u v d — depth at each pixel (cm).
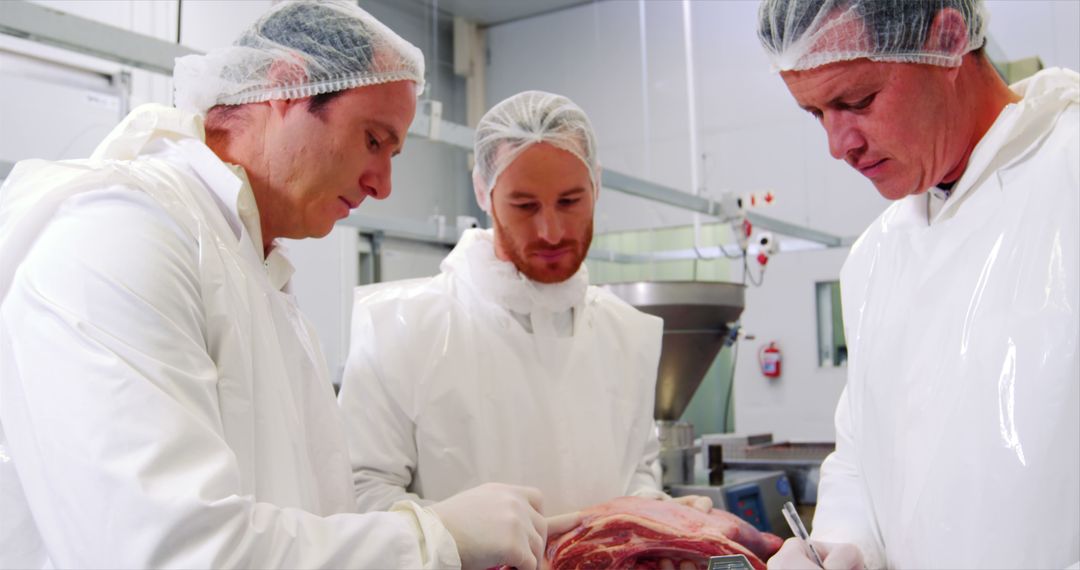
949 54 117
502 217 165
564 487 163
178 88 119
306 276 329
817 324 438
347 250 340
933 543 120
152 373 84
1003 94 127
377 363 161
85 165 100
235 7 275
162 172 104
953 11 114
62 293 86
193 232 100
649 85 480
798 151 410
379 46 113
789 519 131
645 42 482
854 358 147
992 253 122
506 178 162
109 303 86
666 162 473
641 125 486
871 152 123
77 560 80
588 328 176
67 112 269
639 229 496
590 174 168
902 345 133
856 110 121
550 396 167
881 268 145
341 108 111
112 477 79
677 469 209
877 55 115
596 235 513
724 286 220
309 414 123
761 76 407
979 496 114
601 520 142
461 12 536
